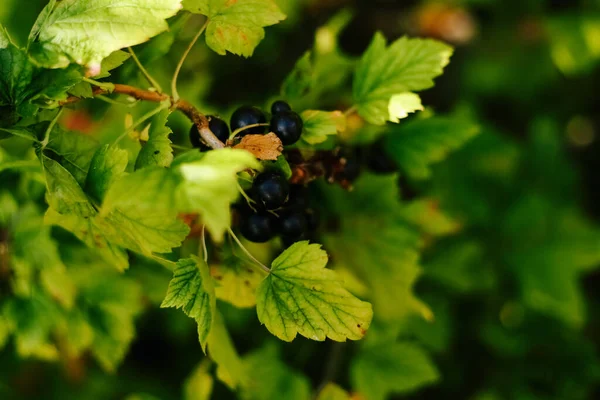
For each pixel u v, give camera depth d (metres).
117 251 0.75
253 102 1.21
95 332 0.84
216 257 0.76
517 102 1.28
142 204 0.69
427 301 0.91
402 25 1.41
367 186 0.82
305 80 0.77
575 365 0.96
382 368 0.85
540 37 1.24
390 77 0.78
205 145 0.74
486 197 0.99
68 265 0.82
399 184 0.88
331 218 0.81
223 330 0.78
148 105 0.85
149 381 1.02
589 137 1.46
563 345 0.96
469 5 1.30
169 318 0.96
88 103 0.78
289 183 0.75
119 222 0.72
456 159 0.99
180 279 0.72
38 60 0.71
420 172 0.81
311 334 0.72
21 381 0.97
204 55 1.13
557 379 0.96
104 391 1.00
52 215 0.74
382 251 0.81
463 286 0.90
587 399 0.99
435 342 0.90
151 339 1.05
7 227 0.82
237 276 0.75
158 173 0.69
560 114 1.31
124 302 0.84
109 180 0.71
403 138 0.81
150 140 0.72
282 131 0.73
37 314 0.83
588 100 1.31
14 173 0.83
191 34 1.05
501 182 1.01
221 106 1.22
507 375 0.97
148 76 0.74
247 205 0.74
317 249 0.73
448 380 0.98
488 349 0.99
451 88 1.34
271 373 0.85
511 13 1.26
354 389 0.86
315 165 0.75
